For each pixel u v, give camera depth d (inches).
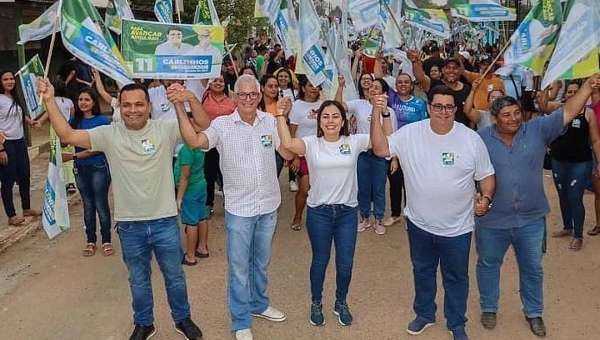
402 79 287.7
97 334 195.2
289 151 183.8
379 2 374.3
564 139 255.8
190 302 216.8
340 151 184.5
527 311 192.1
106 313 210.2
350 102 286.4
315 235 189.9
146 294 183.5
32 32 255.3
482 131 184.7
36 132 531.2
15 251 277.0
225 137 179.5
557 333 190.5
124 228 175.6
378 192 290.5
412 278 236.8
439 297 218.7
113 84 689.0
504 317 202.4
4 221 311.4
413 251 185.0
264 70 640.4
